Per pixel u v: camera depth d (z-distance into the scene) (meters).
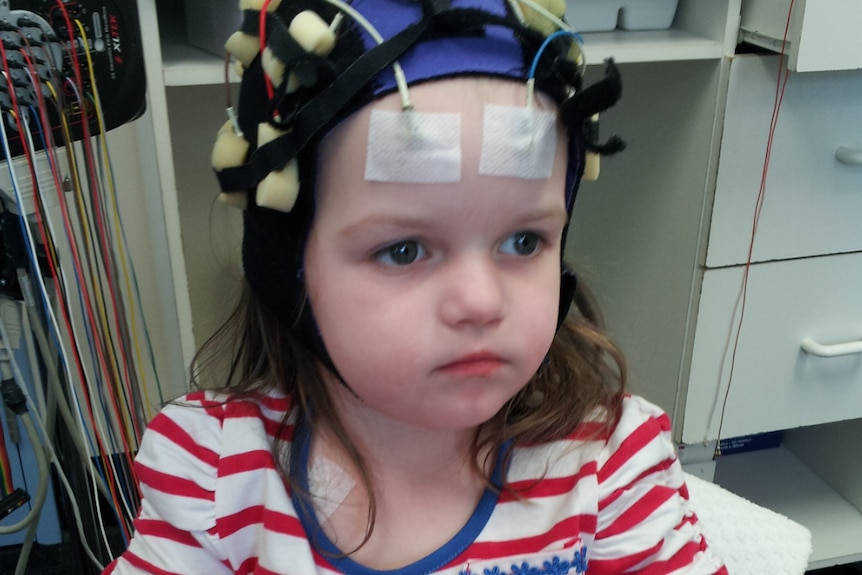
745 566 0.77
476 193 0.44
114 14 0.75
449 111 0.44
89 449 0.96
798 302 1.04
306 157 0.47
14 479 1.11
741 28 0.92
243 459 0.62
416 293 0.47
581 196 1.23
